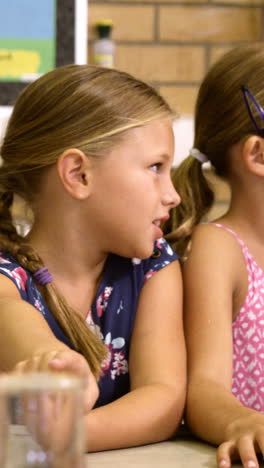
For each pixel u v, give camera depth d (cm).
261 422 96
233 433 96
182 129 307
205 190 144
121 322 122
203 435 104
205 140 142
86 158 109
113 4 346
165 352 116
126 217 110
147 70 351
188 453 95
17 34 290
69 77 112
